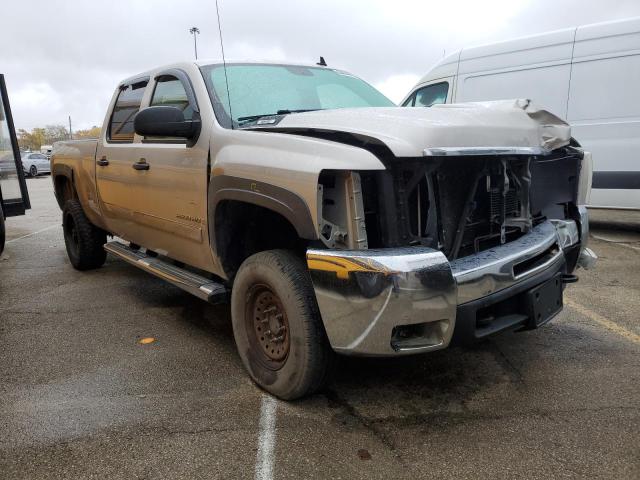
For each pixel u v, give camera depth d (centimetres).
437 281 248
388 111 295
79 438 273
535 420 282
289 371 292
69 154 580
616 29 721
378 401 305
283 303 289
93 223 584
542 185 349
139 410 299
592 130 745
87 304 498
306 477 240
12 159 798
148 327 434
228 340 404
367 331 251
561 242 348
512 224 320
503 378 330
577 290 509
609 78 727
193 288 366
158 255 470
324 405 301
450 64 880
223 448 262
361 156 252
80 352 384
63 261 694
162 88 416
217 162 325
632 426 274
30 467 250
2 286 568
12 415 296
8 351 387
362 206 257
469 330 265
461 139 267
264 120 334
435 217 273
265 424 283
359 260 247
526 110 320
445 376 334
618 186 735
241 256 350
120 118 484
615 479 234
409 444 263
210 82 369
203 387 326
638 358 355
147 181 412
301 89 399
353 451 258
